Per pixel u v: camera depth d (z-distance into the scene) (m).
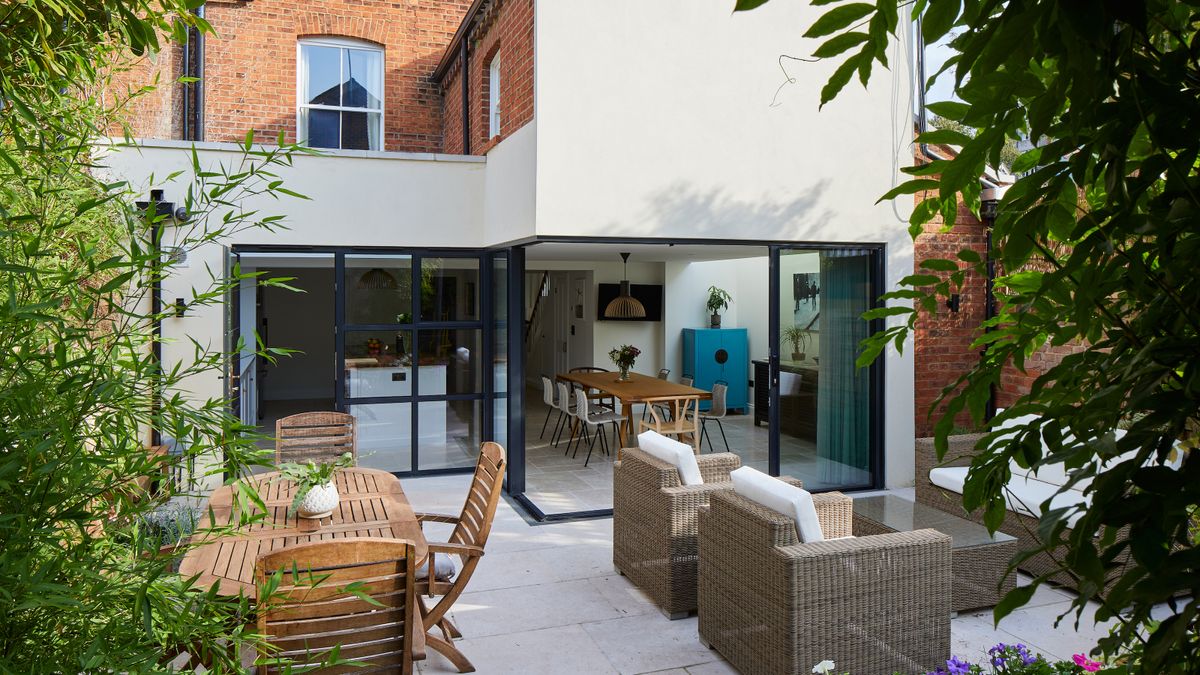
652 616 5.06
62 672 1.38
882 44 0.87
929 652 4.14
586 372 12.28
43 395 1.49
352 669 3.07
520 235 7.00
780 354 7.78
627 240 6.96
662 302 14.32
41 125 1.62
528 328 17.88
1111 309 0.98
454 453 8.86
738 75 7.08
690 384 13.99
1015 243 0.92
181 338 7.43
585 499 7.95
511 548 6.42
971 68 0.85
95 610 1.46
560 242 7.11
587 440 10.22
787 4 7.20
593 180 6.66
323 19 11.31
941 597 4.15
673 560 4.98
